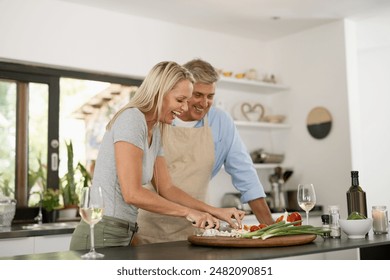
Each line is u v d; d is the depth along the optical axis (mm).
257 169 4941
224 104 4727
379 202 5371
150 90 1772
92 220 1430
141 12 4090
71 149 3891
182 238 2277
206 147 2428
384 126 5395
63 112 4020
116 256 1454
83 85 4129
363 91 5520
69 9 3789
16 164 3705
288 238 1620
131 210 1803
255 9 4113
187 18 4281
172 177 2389
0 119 3668
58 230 3145
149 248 1651
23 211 3668
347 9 4168
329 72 4531
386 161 5371
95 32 3912
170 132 2393
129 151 1661
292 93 4852
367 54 5508
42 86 3838
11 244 2975
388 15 4340
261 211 2375
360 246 1655
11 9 3523
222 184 4719
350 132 4344
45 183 3807
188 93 1808
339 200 4395
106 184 1747
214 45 4688
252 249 1564
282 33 4816
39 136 3809
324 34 4578
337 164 4430
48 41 3668
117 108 4316
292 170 4805
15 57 3518
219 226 1779
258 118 4844
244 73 4871
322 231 1742
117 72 4008
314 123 4621
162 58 4297
